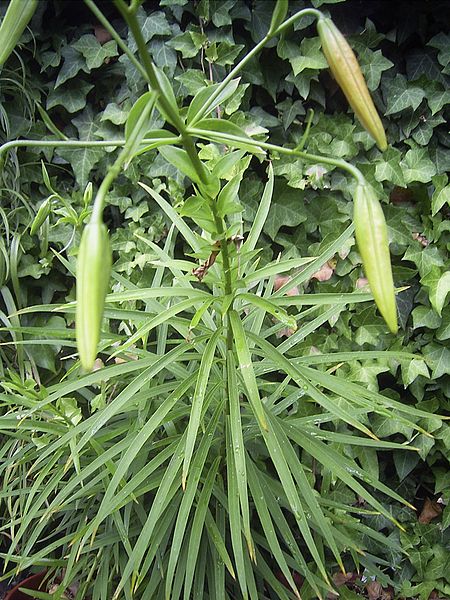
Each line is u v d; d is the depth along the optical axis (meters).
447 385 0.77
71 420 0.58
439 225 0.74
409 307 0.76
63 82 0.75
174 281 0.62
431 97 0.73
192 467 0.47
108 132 0.78
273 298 0.48
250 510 0.65
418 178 0.74
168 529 0.56
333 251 0.53
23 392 0.54
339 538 0.58
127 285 0.60
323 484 0.67
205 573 0.61
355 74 0.31
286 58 0.71
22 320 0.79
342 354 0.53
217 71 0.73
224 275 0.45
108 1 0.74
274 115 0.77
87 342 0.25
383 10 0.73
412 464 0.77
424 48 0.73
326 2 0.68
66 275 0.80
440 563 0.78
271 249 0.79
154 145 0.36
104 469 0.57
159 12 0.72
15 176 0.76
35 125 0.77
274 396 0.57
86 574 0.64
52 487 0.52
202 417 0.47
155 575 0.56
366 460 0.77
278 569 0.75
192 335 0.57
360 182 0.30
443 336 0.74
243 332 0.43
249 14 0.71
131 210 0.77
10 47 0.33
